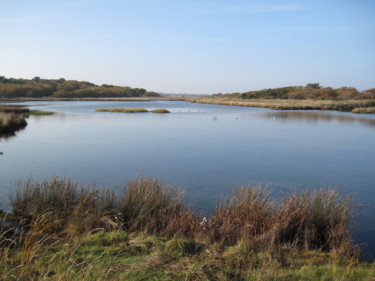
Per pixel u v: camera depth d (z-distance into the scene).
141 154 19.28
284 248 6.30
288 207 7.65
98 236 6.24
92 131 30.30
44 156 18.36
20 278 4.30
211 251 5.77
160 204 8.27
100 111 58.47
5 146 21.73
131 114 52.81
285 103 82.12
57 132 29.31
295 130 31.98
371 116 49.38
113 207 8.45
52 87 149.12
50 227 7.08
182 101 127.94
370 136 27.80
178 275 4.70
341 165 16.78
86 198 8.39
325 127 34.75
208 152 20.14
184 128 33.28
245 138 26.36
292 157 18.80
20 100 106.81
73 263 4.81
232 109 70.06
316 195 8.18
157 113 55.94
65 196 8.78
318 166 16.50
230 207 8.30
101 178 13.59
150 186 9.05
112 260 5.14
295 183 13.34
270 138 26.39
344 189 12.52
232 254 5.66
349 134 29.11
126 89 184.62
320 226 7.34
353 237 7.66
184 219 7.27
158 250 5.60
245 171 15.32
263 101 101.75
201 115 51.72
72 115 49.22
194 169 15.60
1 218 7.66
